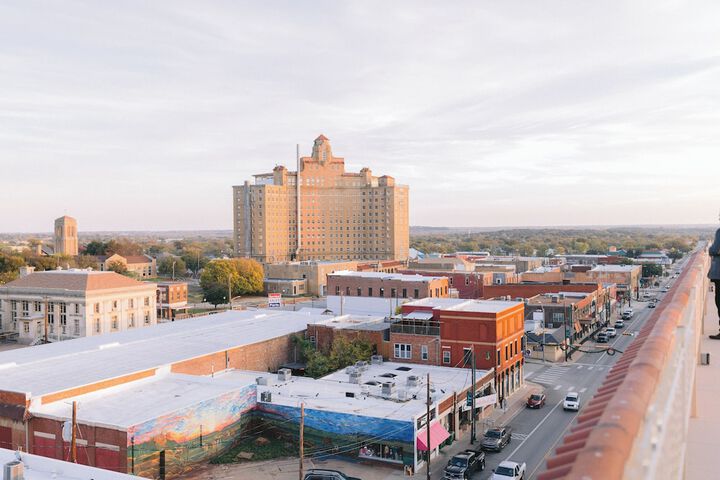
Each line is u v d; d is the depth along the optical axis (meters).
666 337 7.14
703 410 11.48
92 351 57.03
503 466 39.38
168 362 53.28
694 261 24.27
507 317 63.44
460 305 66.31
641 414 4.99
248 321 77.00
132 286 106.38
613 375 7.34
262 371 64.38
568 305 92.00
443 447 47.75
